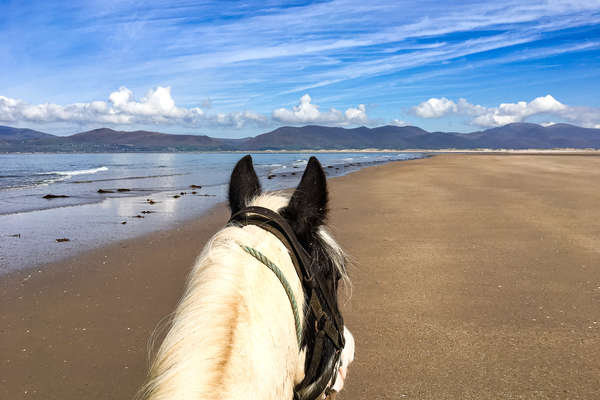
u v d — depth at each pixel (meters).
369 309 4.61
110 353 3.58
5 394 3.02
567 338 3.86
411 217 10.05
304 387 1.31
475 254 6.73
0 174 30.70
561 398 2.99
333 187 17.17
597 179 19.62
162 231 8.67
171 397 0.87
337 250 1.58
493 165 34.56
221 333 1.00
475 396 3.04
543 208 11.00
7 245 7.38
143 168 42.53
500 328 4.10
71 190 18.22
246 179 1.66
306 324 1.34
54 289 5.10
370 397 3.04
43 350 3.62
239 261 1.21
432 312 4.50
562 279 5.46
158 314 4.36
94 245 7.38
